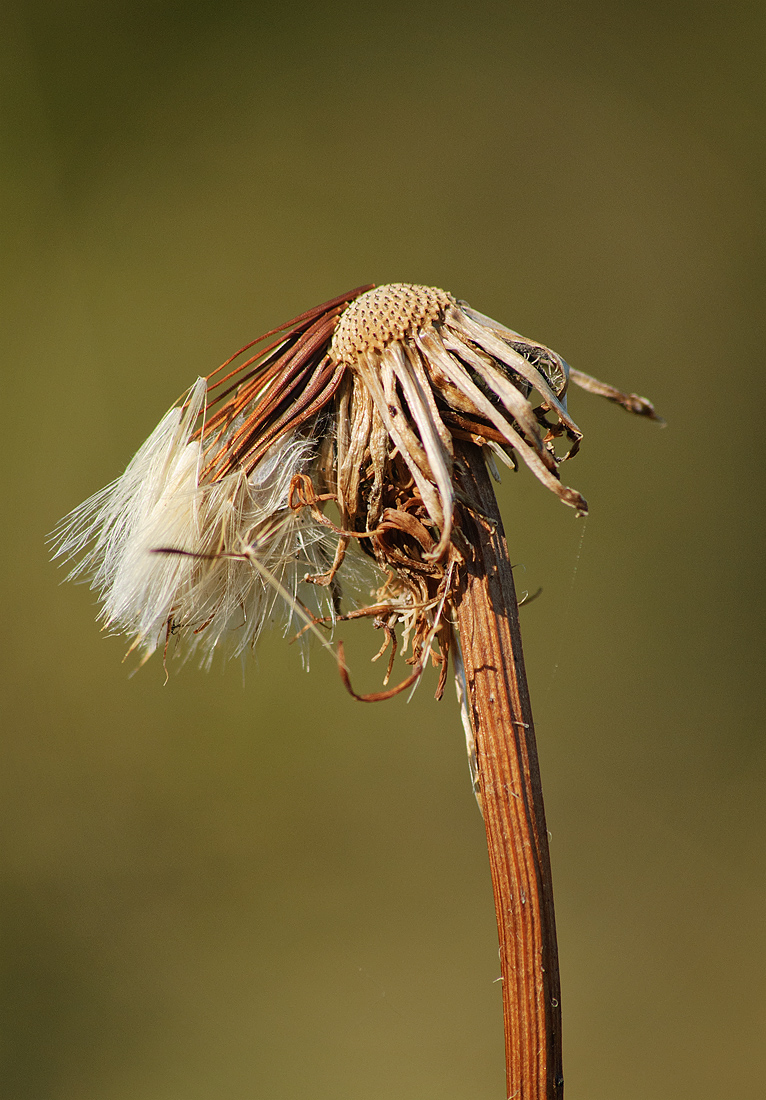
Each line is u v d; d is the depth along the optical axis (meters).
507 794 0.51
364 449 0.51
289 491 0.52
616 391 0.51
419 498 0.51
